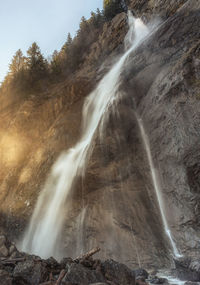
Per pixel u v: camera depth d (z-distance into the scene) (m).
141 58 18.95
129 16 34.34
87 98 22.62
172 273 8.41
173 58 15.59
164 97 13.36
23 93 32.19
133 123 15.12
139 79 17.44
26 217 17.53
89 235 12.98
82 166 14.75
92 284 4.56
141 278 7.19
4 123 27.91
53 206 15.81
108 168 13.96
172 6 25.12
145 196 12.55
